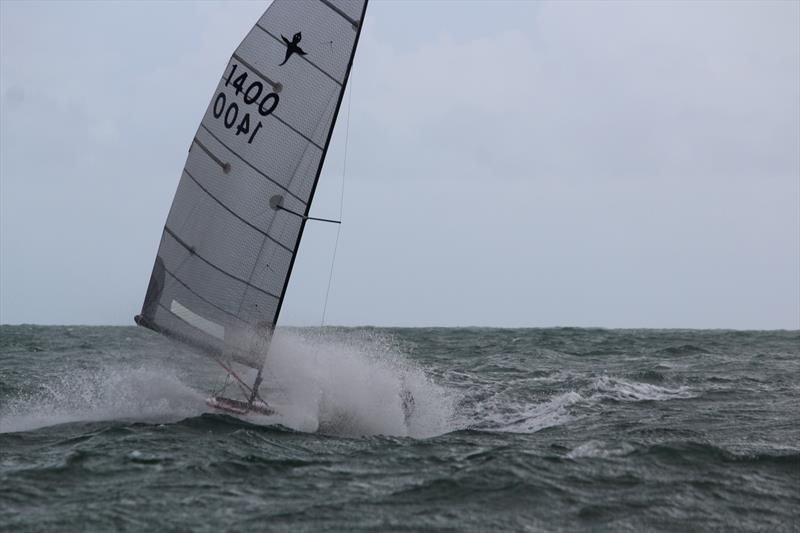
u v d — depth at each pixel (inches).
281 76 2121.1
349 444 1911.9
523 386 2977.4
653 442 1889.8
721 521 1371.8
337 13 2063.2
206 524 1316.4
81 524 1311.5
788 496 1504.7
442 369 3479.3
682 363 3949.3
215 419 2089.1
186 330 2240.4
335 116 2060.8
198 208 2226.9
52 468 1628.9
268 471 1638.8
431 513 1386.6
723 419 2298.2
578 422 2271.2
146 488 1508.4
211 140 2213.3
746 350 4884.4
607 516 1385.3
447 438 2026.3
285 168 2106.3
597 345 5329.7
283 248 2103.8
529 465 1669.5
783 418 2305.6
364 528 1306.6
